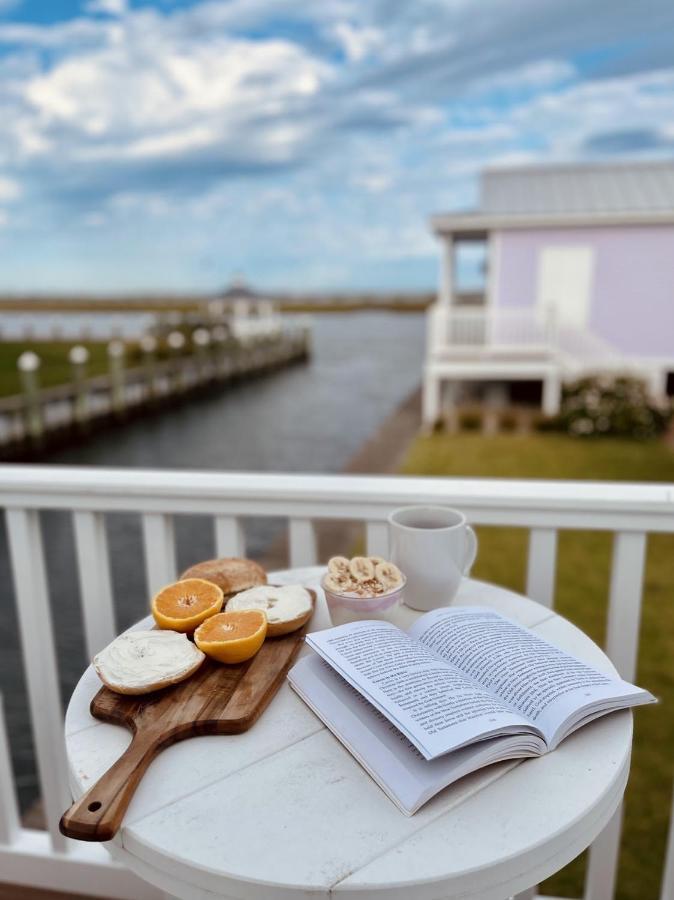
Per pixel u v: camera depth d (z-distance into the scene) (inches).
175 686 37.6
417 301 3572.8
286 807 30.0
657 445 439.2
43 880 65.3
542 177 661.3
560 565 225.1
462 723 31.4
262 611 42.4
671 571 220.7
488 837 28.2
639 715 134.3
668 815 107.0
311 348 1512.1
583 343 555.8
